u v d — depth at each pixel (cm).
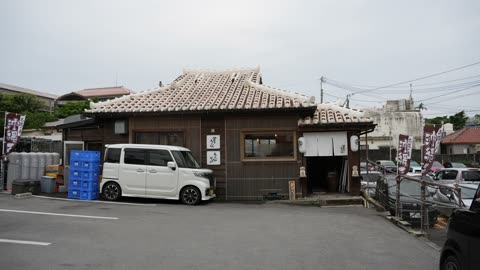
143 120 1396
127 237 714
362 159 3584
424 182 859
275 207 1157
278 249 653
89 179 1213
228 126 1348
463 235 445
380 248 686
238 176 1330
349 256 624
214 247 657
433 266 583
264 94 1455
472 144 3453
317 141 1314
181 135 1380
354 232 812
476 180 1522
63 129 1612
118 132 1391
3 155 1296
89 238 697
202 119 1366
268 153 1338
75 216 908
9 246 631
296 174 1309
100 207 1056
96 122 1480
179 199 1173
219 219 927
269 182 1318
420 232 823
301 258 602
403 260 612
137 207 1080
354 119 1292
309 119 1319
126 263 553
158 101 1471
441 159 3216
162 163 1184
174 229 796
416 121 3872
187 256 598
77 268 523
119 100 1495
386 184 1234
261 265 561
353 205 1209
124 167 1193
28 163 1391
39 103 3938
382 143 3856
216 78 1783
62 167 1400
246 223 883
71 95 4569
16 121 1318
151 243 673
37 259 561
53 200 1168
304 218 965
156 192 1173
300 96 1351
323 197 1261
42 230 750
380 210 1111
